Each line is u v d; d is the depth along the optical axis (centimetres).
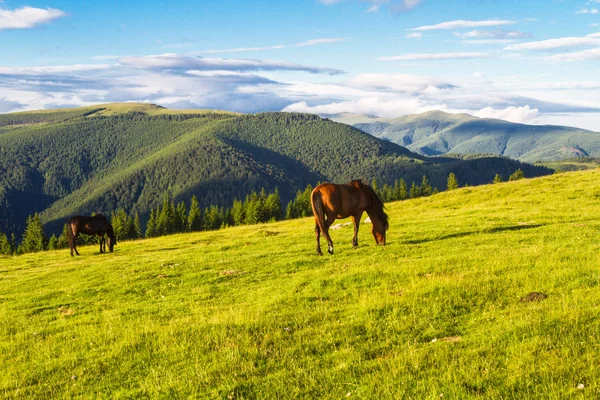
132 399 760
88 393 809
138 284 1778
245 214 12188
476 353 754
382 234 1981
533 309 910
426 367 735
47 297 1741
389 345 856
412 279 1262
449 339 853
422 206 4034
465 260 1471
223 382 766
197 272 1883
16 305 1633
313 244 2358
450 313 980
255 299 1332
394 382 693
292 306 1180
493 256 1491
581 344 730
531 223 2377
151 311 1346
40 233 11469
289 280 1519
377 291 1215
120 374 872
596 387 600
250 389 736
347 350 840
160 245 3591
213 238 3747
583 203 2986
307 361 821
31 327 1316
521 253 1498
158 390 769
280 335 954
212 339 973
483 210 3170
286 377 763
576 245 1586
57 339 1153
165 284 1736
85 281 1983
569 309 867
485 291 1074
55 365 947
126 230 12375
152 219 12381
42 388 847
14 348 1110
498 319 896
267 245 2589
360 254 1855
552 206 3002
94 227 3153
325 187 1836
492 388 638
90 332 1169
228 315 1129
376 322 977
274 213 12669
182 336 1009
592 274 1109
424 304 1040
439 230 2378
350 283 1342
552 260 1320
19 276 2375
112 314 1352
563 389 609
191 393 745
